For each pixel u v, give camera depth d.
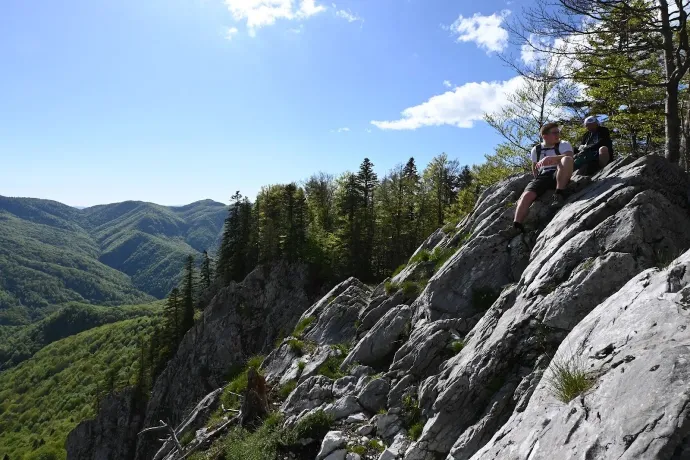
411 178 66.50
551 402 4.07
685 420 2.52
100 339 139.88
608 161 8.92
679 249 5.97
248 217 75.94
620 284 5.81
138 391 66.69
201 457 11.45
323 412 9.69
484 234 10.15
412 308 11.04
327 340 14.23
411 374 8.93
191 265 75.56
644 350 3.41
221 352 55.47
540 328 6.33
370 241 59.12
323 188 79.44
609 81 15.05
